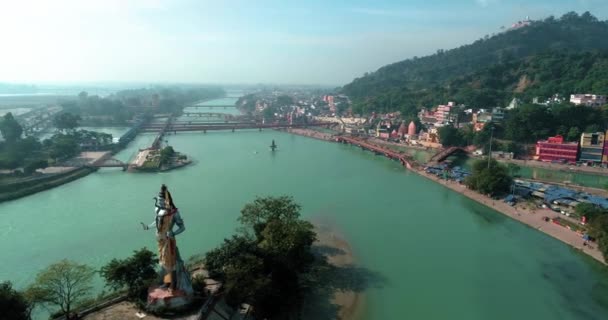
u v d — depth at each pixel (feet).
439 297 282.77
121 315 207.31
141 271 234.38
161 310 202.80
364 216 455.63
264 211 331.57
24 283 299.99
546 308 273.13
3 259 338.13
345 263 329.93
